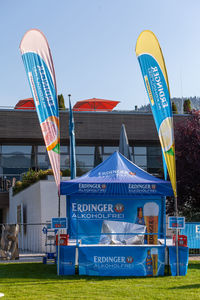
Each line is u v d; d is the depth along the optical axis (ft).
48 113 38.09
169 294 29.30
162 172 72.43
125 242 42.45
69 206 45.85
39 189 67.10
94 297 28.40
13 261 51.62
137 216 44.29
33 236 70.54
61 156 98.02
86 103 100.22
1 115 93.25
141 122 98.63
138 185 38.99
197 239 52.95
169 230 67.21
